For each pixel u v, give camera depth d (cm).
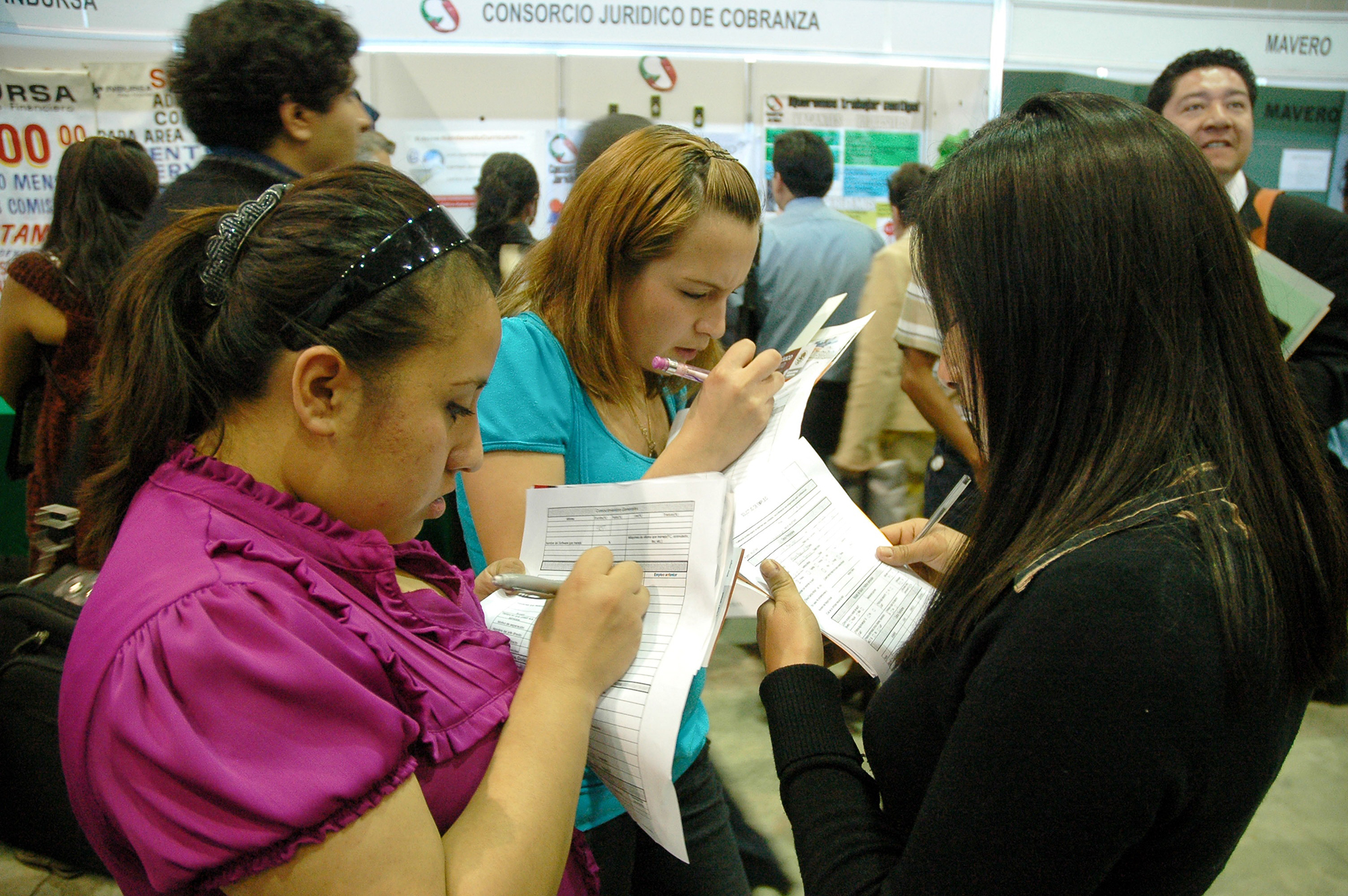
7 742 158
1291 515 58
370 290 60
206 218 68
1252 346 60
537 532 92
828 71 253
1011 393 64
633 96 247
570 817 65
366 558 66
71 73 227
